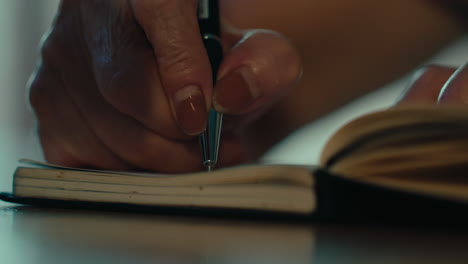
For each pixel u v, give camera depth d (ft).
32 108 1.45
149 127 1.32
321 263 0.76
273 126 1.93
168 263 0.76
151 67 1.28
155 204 1.09
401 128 1.01
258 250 0.87
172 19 1.23
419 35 2.13
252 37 1.31
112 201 1.11
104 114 1.36
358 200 1.00
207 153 1.26
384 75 2.10
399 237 0.99
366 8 2.09
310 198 1.02
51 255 0.83
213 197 1.06
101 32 1.32
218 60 1.27
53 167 1.15
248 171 1.05
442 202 0.96
